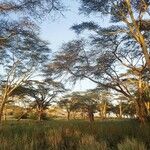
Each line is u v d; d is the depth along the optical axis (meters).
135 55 23.33
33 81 36.88
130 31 17.69
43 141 10.20
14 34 19.56
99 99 56.47
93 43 22.67
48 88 41.81
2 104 33.03
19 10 12.18
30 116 58.06
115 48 22.69
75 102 57.72
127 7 17.23
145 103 23.06
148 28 18.98
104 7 18.89
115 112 68.88
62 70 23.08
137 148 7.78
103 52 22.95
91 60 23.06
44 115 58.34
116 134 11.53
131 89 29.38
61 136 10.91
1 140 9.24
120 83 23.84
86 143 8.99
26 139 9.60
